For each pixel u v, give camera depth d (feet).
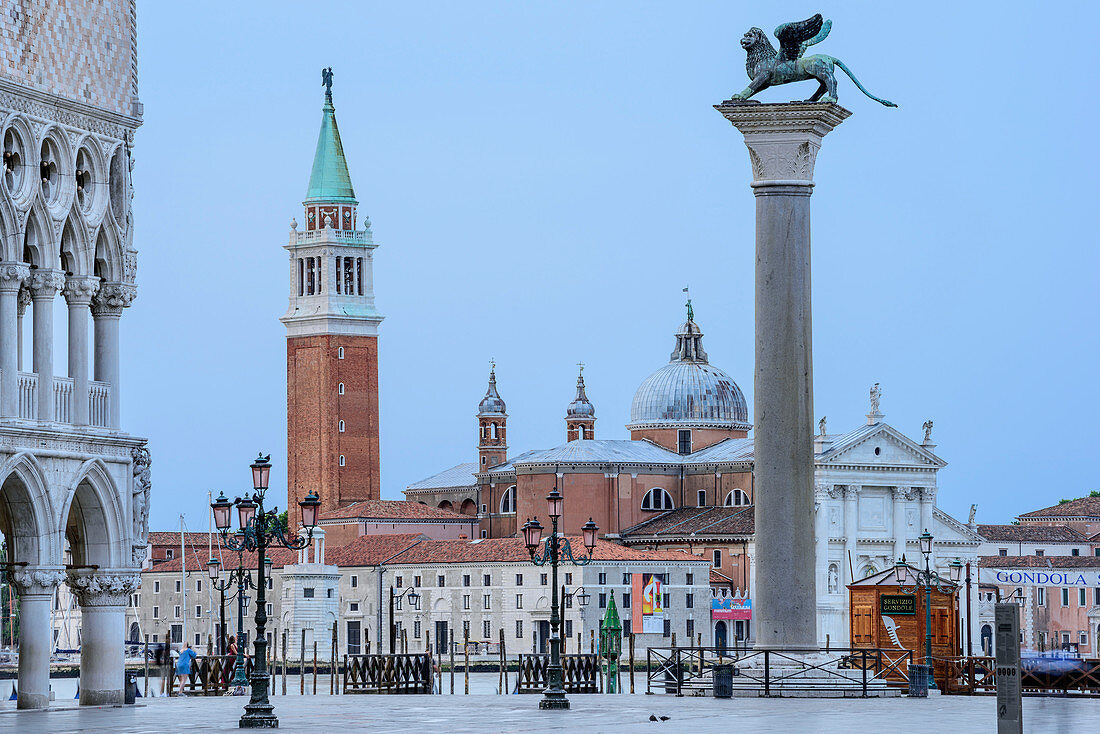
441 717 265.34
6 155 265.95
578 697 354.33
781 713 254.68
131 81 287.89
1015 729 159.84
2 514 271.49
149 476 288.30
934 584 404.98
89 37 279.08
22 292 296.30
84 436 272.51
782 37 289.33
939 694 341.82
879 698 299.38
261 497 253.85
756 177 288.51
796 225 286.25
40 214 267.59
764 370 286.66
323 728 237.04
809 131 285.84
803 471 286.87
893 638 401.08
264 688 241.96
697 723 233.55
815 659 293.84
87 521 279.28
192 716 263.70
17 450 258.57
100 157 280.72
